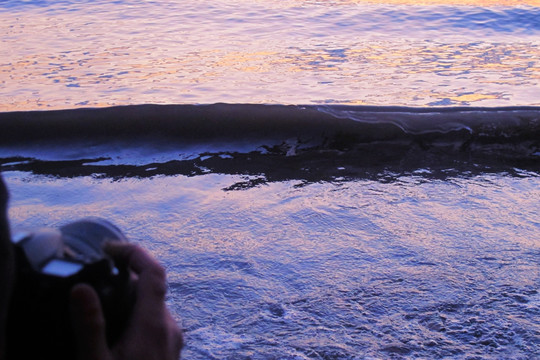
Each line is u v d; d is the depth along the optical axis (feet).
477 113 15.51
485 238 10.02
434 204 11.59
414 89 23.31
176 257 9.39
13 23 37.11
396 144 14.99
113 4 43.39
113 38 33.22
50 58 28.17
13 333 1.73
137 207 11.58
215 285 8.43
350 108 15.66
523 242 9.87
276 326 7.38
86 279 1.83
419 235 10.12
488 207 11.45
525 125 15.21
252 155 14.70
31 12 40.68
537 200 11.87
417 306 7.81
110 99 21.71
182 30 35.65
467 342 7.00
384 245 9.74
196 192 12.34
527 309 7.73
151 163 14.14
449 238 10.01
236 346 6.94
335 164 14.11
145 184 12.86
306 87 23.59
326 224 10.61
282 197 11.98
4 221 1.57
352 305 7.86
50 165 14.01
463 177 13.24
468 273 8.74
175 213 11.24
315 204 11.55
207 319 7.55
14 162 14.12
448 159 14.40
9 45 30.96
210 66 27.02
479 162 14.21
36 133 14.88
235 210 11.32
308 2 44.55
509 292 8.16
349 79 24.86
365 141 14.99
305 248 9.65
